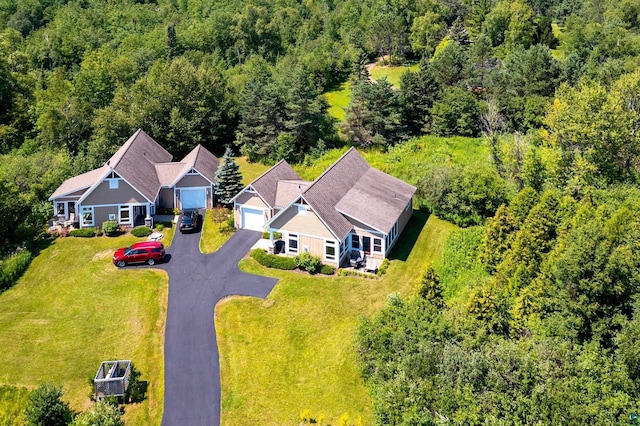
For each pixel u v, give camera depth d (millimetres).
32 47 92312
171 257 42875
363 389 29625
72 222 47531
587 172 48719
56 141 65000
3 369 31156
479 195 47312
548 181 49031
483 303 30125
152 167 52812
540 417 22969
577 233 31188
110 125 61031
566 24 101875
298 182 48031
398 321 30250
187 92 67625
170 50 94625
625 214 35500
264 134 66875
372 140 66125
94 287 38969
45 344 33312
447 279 39531
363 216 41906
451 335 28625
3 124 68188
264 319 35188
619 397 23828
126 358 32125
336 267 40531
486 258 40250
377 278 39531
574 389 23891
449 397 24188
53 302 37500
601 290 28000
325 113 75375
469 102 69062
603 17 107438
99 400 27547
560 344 26703
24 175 52531
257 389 29844
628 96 52625
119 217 47688
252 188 46031
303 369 31234
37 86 77938
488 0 109625
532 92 71062
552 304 30266
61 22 104812
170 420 27734
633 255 30797
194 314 35750
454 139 68062
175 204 51781
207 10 114250
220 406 28703
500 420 22625
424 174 53625
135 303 37062
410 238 45969
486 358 25453
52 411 26734
